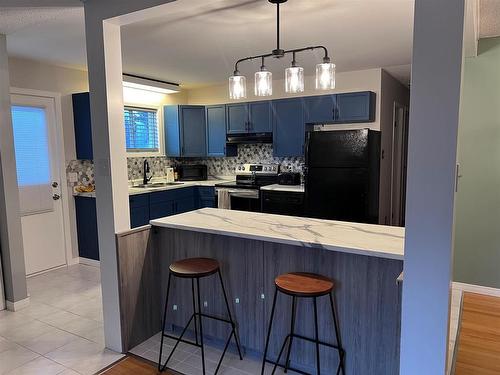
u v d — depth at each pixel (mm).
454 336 2592
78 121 4324
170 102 5680
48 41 3199
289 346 2195
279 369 2285
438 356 1452
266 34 3072
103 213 2482
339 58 3900
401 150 5828
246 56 3775
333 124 4797
